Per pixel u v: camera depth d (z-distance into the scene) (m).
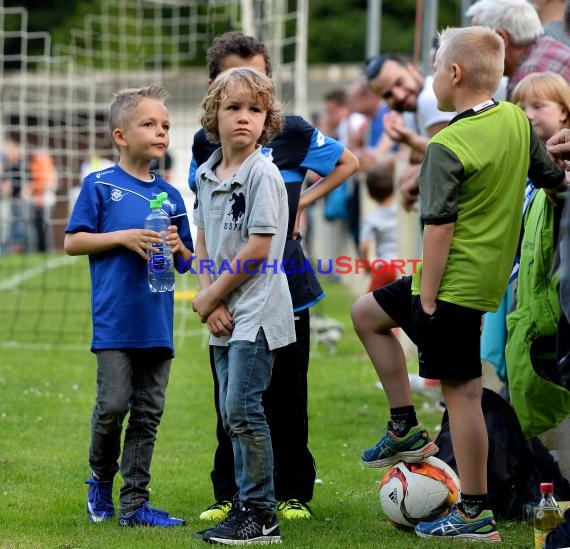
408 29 79.38
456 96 11.59
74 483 14.35
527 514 12.47
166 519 12.35
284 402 12.71
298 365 12.65
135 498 12.43
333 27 79.44
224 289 11.28
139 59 47.47
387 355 12.09
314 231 45.75
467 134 11.19
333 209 38.00
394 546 11.24
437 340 11.25
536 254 12.78
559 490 12.74
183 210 12.91
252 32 28.86
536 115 13.76
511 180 11.30
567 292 10.03
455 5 72.25
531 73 14.41
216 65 12.73
